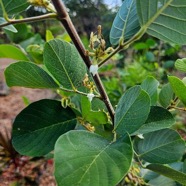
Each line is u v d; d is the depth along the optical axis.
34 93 2.12
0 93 2.09
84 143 0.15
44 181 0.91
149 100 0.18
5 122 1.57
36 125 0.21
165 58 1.10
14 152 0.57
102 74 1.05
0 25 0.17
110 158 0.15
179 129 0.94
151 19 0.17
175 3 0.16
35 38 0.48
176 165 0.29
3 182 0.70
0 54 0.32
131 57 1.25
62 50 0.20
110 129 0.23
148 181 0.27
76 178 0.14
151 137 0.24
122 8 0.22
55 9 0.17
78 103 0.27
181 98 0.21
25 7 0.18
